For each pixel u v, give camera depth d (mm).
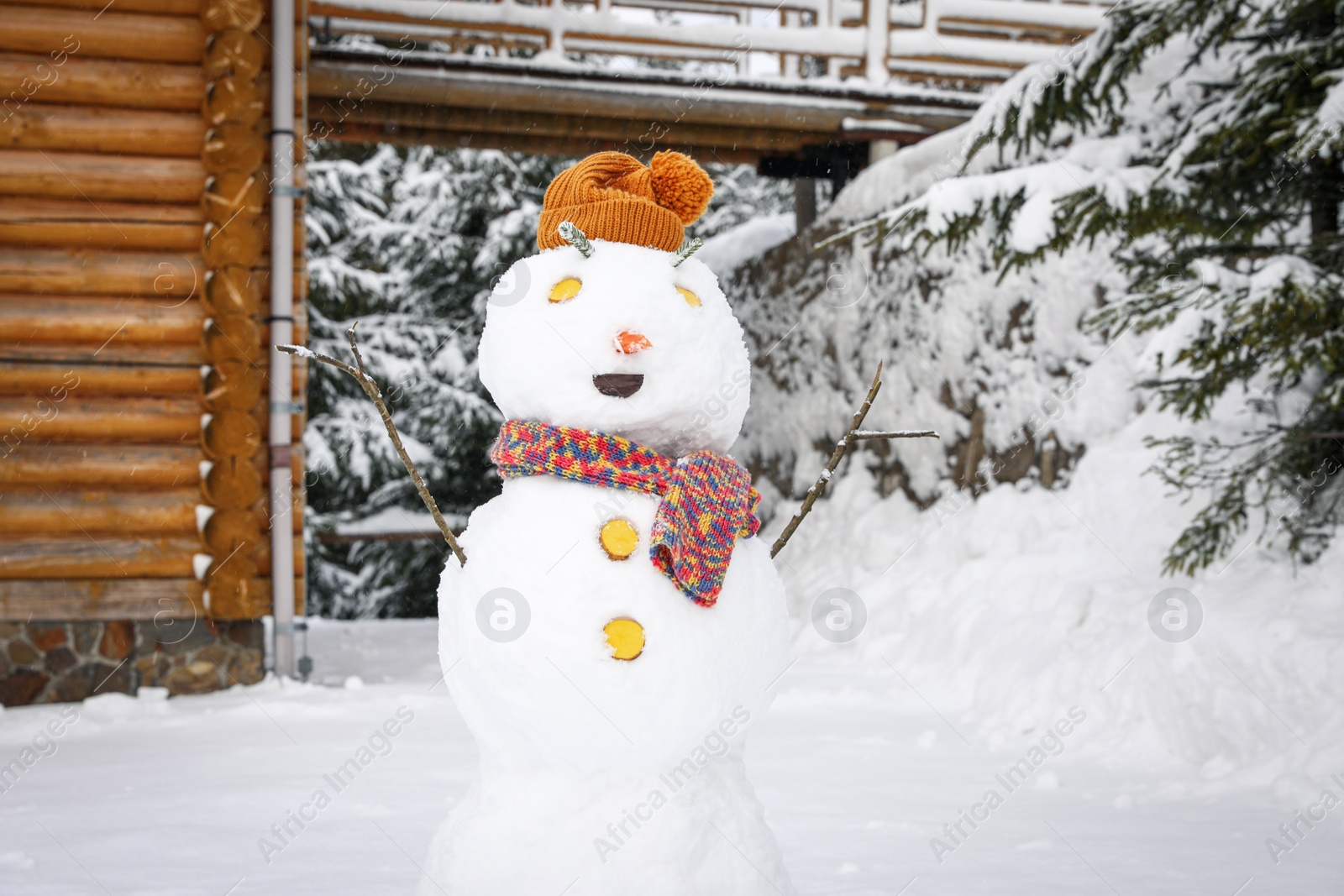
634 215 2887
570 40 10617
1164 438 8016
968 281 9805
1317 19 6316
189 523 7949
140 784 5047
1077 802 4852
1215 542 6352
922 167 10539
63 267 7754
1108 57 7129
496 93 10227
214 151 7820
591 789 2625
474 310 19906
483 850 2605
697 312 2828
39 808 4598
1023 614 7391
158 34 7871
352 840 4094
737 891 2611
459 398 18953
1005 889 3564
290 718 6867
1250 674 5484
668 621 2605
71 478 7746
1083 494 8289
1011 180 7102
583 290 2750
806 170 12406
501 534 2703
